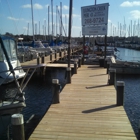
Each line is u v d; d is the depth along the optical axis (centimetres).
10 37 1509
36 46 3681
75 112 745
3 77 1266
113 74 1166
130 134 577
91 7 1847
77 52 4500
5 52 1000
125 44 9681
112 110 759
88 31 1920
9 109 759
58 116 709
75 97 931
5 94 1304
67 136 568
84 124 643
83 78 1366
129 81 2189
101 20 1819
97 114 723
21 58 2427
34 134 582
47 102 1455
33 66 934
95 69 1772
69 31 1509
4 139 863
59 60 2891
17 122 475
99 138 555
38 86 1902
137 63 2595
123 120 670
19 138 477
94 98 912
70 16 1498
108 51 4059
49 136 570
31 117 1023
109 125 634
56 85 845
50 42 4772
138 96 1648
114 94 973
